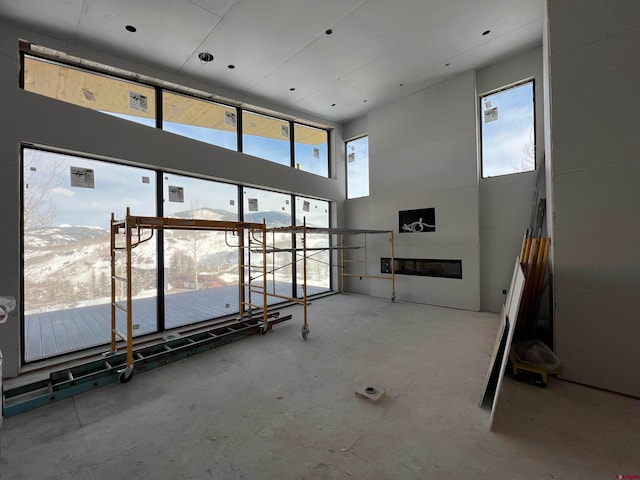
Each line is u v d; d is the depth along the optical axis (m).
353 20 3.21
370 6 3.02
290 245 5.86
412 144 5.30
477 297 4.63
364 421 1.84
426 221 5.16
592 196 2.24
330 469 1.44
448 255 4.92
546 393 2.15
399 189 5.50
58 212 3.06
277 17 3.08
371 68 4.26
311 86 4.64
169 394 2.21
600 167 2.21
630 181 2.11
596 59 2.22
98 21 2.90
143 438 1.70
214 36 3.28
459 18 3.30
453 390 2.21
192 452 1.58
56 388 2.19
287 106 5.33
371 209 5.93
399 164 5.48
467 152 4.68
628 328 2.11
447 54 4.07
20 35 2.81
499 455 1.52
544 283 2.91
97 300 3.38
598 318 2.22
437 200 5.02
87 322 4.02
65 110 2.89
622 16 2.12
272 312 4.66
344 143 6.60
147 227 2.78
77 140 2.95
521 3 3.09
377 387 2.25
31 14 2.71
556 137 2.39
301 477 1.39
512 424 1.78
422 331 3.66
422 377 2.43
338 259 6.51
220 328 3.54
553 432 1.70
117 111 3.59
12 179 2.62
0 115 2.58
